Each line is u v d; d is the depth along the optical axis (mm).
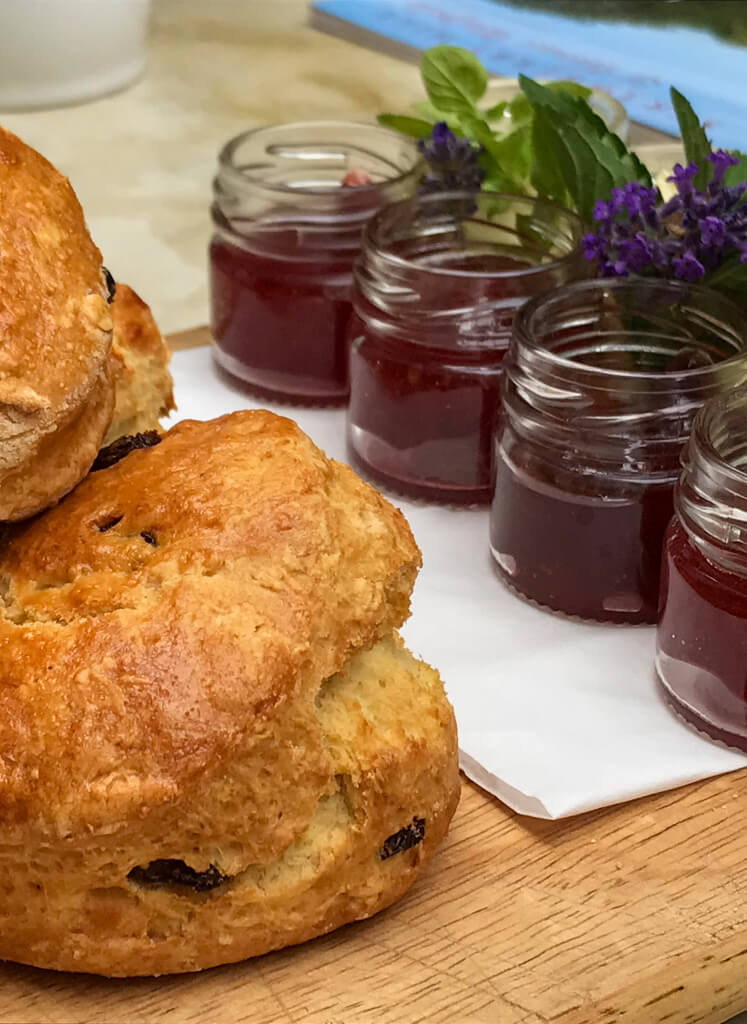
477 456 356
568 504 322
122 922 257
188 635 255
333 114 526
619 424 316
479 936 269
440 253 373
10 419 262
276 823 257
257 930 261
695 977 265
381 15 599
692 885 278
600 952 267
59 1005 259
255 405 398
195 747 251
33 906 256
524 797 287
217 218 398
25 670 255
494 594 336
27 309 264
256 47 591
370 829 265
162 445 284
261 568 263
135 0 491
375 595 270
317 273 385
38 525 275
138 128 528
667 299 333
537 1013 258
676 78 484
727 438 305
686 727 306
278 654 256
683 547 304
